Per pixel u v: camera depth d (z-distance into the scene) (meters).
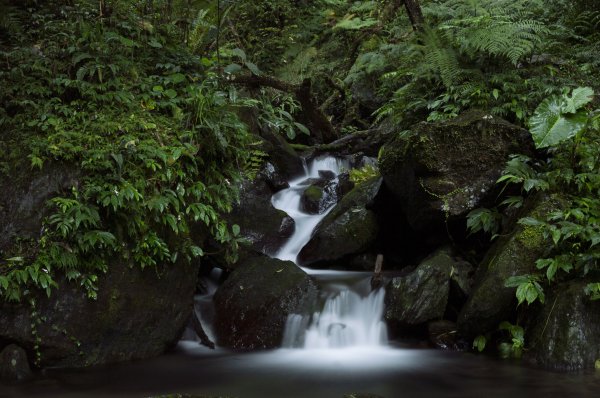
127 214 4.80
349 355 5.18
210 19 7.14
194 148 5.19
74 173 4.71
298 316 5.50
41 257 4.40
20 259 4.37
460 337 5.31
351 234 6.61
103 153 4.74
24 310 4.42
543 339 4.85
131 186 4.72
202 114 5.39
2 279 4.22
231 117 5.73
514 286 4.98
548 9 8.98
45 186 4.66
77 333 4.63
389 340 5.49
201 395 4.04
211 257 6.33
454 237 6.14
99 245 4.60
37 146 4.75
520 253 5.12
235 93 5.91
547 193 5.36
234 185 5.83
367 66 10.03
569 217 5.17
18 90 5.11
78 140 4.81
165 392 4.16
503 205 5.91
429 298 5.42
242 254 6.46
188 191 5.19
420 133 5.93
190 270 5.40
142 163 4.94
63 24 5.64
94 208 4.58
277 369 4.78
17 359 4.41
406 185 6.18
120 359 4.92
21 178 4.70
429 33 7.06
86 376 4.50
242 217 6.88
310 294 5.66
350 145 9.80
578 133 5.31
